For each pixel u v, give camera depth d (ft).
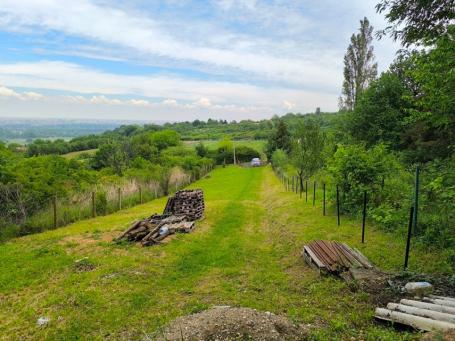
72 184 73.92
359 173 44.14
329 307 20.51
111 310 22.06
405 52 32.65
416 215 31.42
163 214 53.57
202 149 236.63
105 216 62.34
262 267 30.91
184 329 16.76
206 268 30.99
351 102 126.52
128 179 95.76
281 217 53.57
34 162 78.54
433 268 24.88
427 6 25.85
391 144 81.00
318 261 26.76
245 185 122.42
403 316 17.20
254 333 15.85
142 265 31.14
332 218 45.47
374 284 22.43
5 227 45.98
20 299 24.49
